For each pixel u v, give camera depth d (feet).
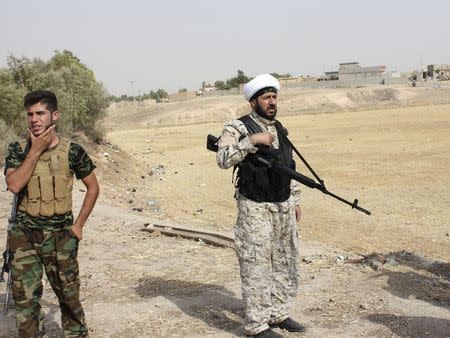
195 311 17.03
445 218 44.42
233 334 15.25
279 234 14.40
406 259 23.07
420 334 14.90
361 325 15.55
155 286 19.79
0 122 60.54
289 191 14.34
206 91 339.98
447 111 162.71
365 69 363.56
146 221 32.76
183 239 27.58
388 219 44.57
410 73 404.16
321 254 25.52
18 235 12.58
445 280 20.08
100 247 26.07
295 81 387.14
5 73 69.21
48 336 15.35
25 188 12.53
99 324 16.22
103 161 66.95
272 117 14.20
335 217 45.62
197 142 117.91
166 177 71.61
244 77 380.37
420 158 79.00
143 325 16.11
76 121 76.59
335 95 248.52
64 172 12.69
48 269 12.95
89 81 81.97
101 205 39.09
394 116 159.63
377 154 85.76
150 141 123.03
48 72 78.48
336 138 112.27
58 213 12.67
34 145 12.29
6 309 16.11
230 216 47.67
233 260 23.03
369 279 19.65
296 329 15.06
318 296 17.98
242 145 13.47
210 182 67.10
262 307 14.21
